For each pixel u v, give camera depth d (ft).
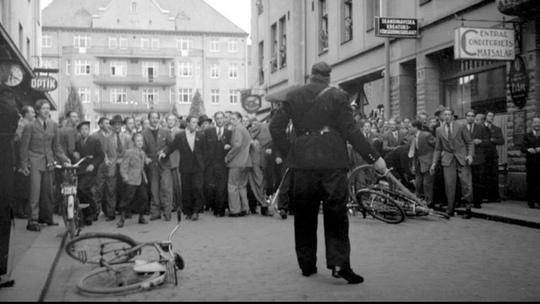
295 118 20.04
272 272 20.95
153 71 278.46
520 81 43.09
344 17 75.20
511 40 42.75
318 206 20.17
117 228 33.91
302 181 19.69
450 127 37.40
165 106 275.59
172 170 37.99
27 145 29.96
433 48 53.83
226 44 285.02
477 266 21.90
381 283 19.08
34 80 72.23
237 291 18.15
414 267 21.72
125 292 18.10
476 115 43.11
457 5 50.37
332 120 19.65
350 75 72.54
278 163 38.22
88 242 20.06
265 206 39.60
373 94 69.31
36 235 28.35
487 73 48.67
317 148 19.29
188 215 37.88
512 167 44.45
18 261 21.76
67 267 22.45
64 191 26.40
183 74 279.28
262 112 105.40
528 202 39.52
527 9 40.37
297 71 89.10
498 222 34.68
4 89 18.90
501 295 17.44
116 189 39.78
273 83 99.25
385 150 44.50
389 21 54.75
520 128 43.32
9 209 18.79
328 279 19.75
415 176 42.39
